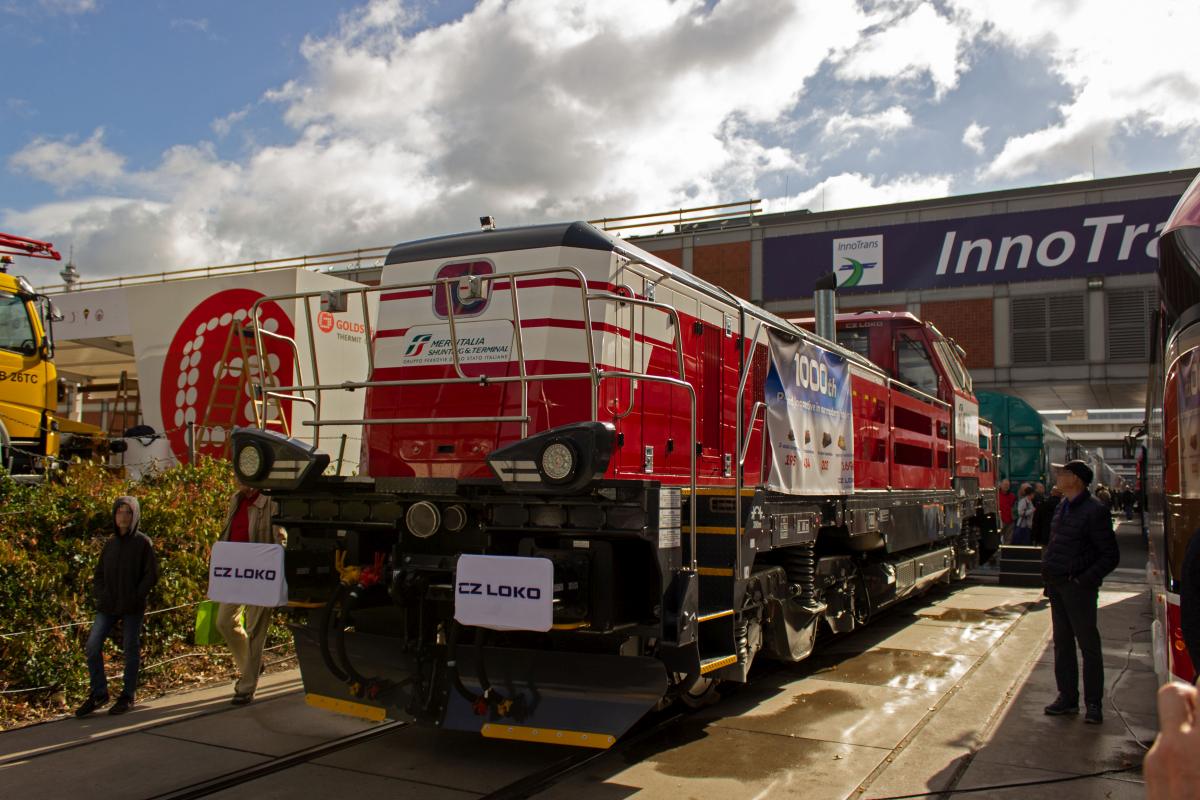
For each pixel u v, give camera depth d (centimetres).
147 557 623
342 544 546
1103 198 1980
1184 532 435
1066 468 638
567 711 484
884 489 931
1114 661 835
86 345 1369
